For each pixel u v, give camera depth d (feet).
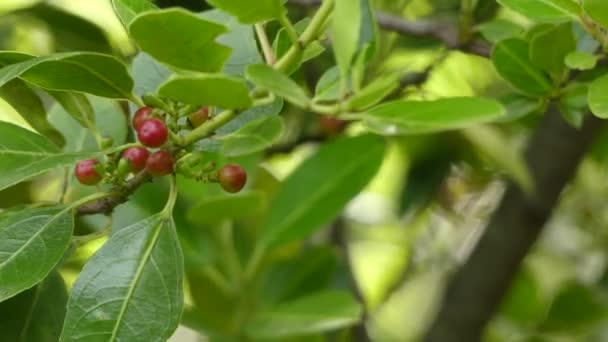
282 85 1.91
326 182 2.72
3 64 2.05
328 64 2.75
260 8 1.95
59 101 2.13
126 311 1.99
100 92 2.04
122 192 2.08
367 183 2.72
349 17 1.94
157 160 2.03
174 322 2.00
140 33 1.90
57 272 2.17
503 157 2.82
